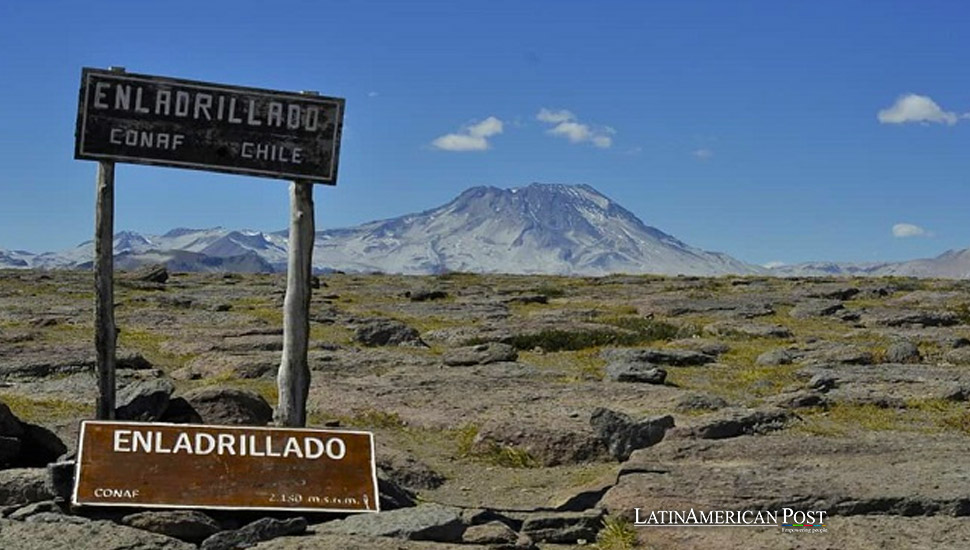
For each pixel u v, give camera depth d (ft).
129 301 151.23
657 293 189.47
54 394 76.38
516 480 58.75
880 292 186.19
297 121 50.96
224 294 175.11
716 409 73.72
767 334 125.18
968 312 150.92
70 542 40.81
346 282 228.84
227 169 50.37
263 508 45.06
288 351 52.16
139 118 49.52
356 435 48.01
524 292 191.31
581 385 83.51
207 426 46.91
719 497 49.65
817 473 53.42
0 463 49.16
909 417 75.66
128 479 44.73
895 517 48.03
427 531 43.78
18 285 186.80
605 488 53.31
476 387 83.05
